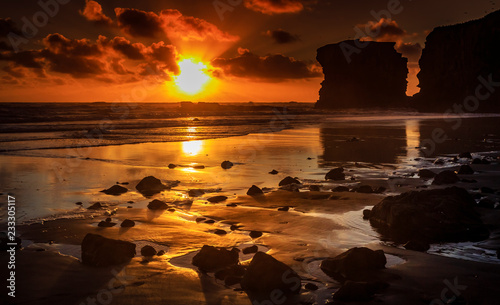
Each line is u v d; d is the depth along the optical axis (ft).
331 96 356.59
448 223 20.22
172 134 78.84
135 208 24.91
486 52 222.69
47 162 43.21
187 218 22.79
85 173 37.06
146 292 13.14
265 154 50.31
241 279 13.99
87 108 213.46
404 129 92.38
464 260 16.19
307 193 28.81
